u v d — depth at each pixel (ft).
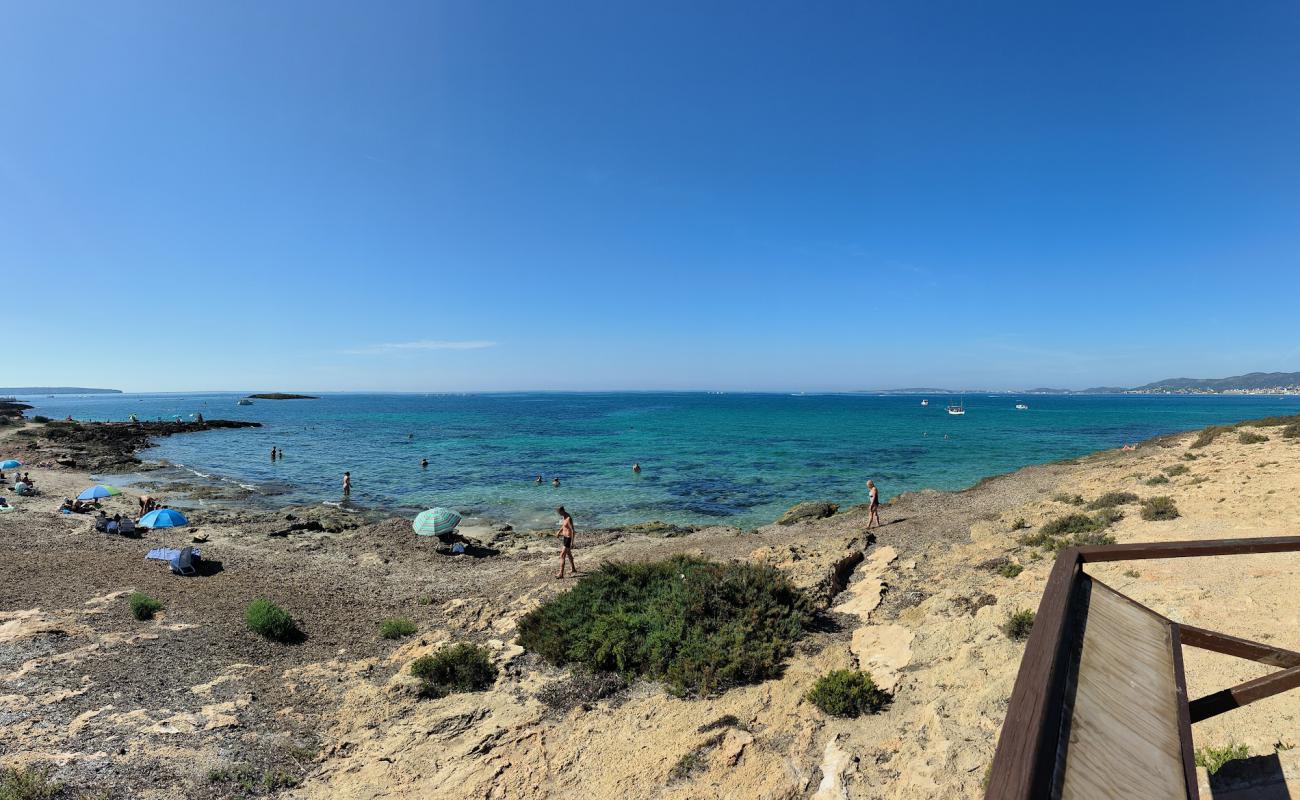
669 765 27.53
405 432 298.76
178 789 28.48
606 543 87.10
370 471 163.32
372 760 31.09
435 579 69.62
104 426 253.65
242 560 74.74
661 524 97.09
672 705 34.17
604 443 234.79
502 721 34.35
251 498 126.82
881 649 37.27
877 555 57.98
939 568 51.60
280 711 36.63
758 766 26.61
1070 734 6.67
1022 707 6.61
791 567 54.08
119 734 32.60
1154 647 8.79
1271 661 9.15
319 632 50.75
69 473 151.64
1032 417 416.05
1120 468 101.24
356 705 37.22
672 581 47.60
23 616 49.19
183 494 128.98
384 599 61.41
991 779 5.72
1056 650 7.51
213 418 426.92
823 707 30.78
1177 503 59.82
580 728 32.81
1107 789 6.18
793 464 169.78
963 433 277.64
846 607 45.83
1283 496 54.95
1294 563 36.91
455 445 230.48
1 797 26.53
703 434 276.62
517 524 104.99
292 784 29.37
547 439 253.65
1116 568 41.63
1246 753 19.12
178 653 43.88
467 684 39.24
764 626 41.39
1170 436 140.26
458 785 28.22
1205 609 32.37
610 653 40.16
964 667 31.94
